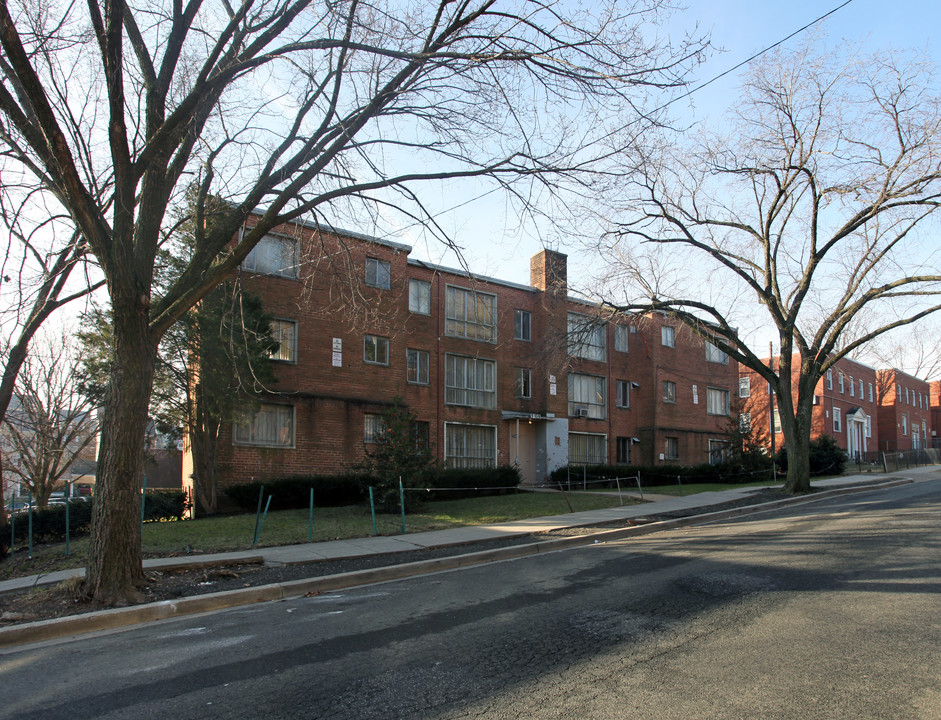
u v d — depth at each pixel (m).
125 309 8.93
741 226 21.33
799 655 5.52
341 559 11.35
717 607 7.17
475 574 10.03
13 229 11.55
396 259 24.12
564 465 28.69
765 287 21.48
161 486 27.95
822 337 21.36
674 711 4.48
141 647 6.76
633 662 5.50
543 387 28.78
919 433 59.72
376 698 4.93
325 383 22.00
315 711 4.73
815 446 32.19
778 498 19.50
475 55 9.64
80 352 20.47
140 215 9.45
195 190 14.08
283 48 9.95
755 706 4.53
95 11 8.79
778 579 8.34
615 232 20.41
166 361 17.53
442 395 25.56
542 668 5.44
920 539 10.72
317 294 22.00
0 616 7.94
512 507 18.33
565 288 20.80
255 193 10.23
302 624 7.32
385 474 17.59
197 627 7.55
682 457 33.97
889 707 4.45
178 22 9.73
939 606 6.83
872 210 18.58
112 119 8.84
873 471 34.78
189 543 12.83
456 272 26.23
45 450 21.61
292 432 21.25
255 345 17.31
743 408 45.81
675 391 34.25
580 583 8.80
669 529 14.51
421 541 12.86
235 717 4.69
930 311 18.83
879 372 55.59
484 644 6.18
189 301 9.64
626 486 27.53
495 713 4.56
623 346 33.41
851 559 9.36
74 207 8.77
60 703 5.17
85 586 8.66
